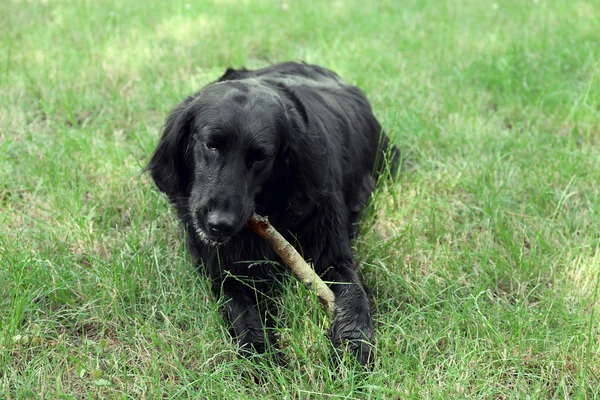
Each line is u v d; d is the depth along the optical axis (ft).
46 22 26.43
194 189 11.20
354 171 14.26
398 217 14.71
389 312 11.79
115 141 17.15
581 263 13.17
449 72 22.12
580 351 10.72
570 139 17.74
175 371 10.50
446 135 18.01
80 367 10.09
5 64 21.66
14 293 11.57
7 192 15.39
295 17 27.81
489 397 9.84
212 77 21.38
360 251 13.43
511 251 13.37
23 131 17.61
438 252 13.51
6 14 26.94
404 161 17.30
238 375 10.20
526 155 17.07
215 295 12.19
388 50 24.34
